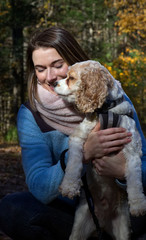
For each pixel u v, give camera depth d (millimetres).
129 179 2547
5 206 2754
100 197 2822
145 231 2840
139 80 11820
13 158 9047
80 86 2637
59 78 2857
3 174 7121
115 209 2814
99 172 2629
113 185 2766
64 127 2785
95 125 2633
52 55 2777
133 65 12055
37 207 2701
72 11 12961
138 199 2492
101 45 13641
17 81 14500
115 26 15461
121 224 2785
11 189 6062
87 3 13062
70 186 2482
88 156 2592
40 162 2693
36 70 2857
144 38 15703
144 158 2799
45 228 2740
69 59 2852
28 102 2977
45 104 2748
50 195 2584
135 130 2680
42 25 13219
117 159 2580
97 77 2605
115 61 12211
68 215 2797
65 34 2865
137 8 15422
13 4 12719
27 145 2766
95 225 2752
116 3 14742
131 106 2797
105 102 2617
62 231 2779
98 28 15062
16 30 13414
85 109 2598
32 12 13352
